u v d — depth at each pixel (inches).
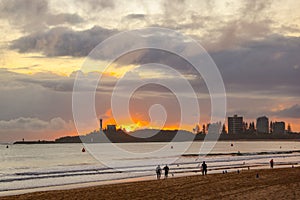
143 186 1427.2
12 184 1823.3
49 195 1256.8
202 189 1266.0
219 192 1168.8
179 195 1143.0
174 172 2338.8
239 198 1030.4
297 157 4517.7
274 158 4261.8
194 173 2268.7
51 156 5334.6
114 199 1127.6
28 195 1266.0
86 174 2295.8
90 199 1146.7
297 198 1014.4
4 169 3021.7
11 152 6796.3
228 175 1809.8
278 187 1262.3
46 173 2418.8
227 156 4948.3
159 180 1664.6
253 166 2849.4
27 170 2780.5
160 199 1083.3
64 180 1979.6
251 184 1378.0
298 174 1787.6
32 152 6781.5
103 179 1984.5
